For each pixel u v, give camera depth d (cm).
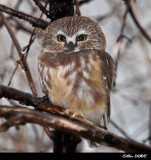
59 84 930
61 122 540
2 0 1055
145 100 1291
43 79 968
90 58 966
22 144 1028
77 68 941
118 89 1320
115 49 1284
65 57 969
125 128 1173
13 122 503
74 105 937
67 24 1005
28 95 802
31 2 1199
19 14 880
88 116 970
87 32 1020
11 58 1075
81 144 1182
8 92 778
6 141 1060
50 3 962
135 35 1274
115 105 1245
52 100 951
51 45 1017
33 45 1101
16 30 1102
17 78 1057
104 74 967
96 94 944
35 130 1138
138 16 1190
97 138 540
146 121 1329
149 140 1067
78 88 930
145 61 1250
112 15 1341
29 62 1079
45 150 1138
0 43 1087
